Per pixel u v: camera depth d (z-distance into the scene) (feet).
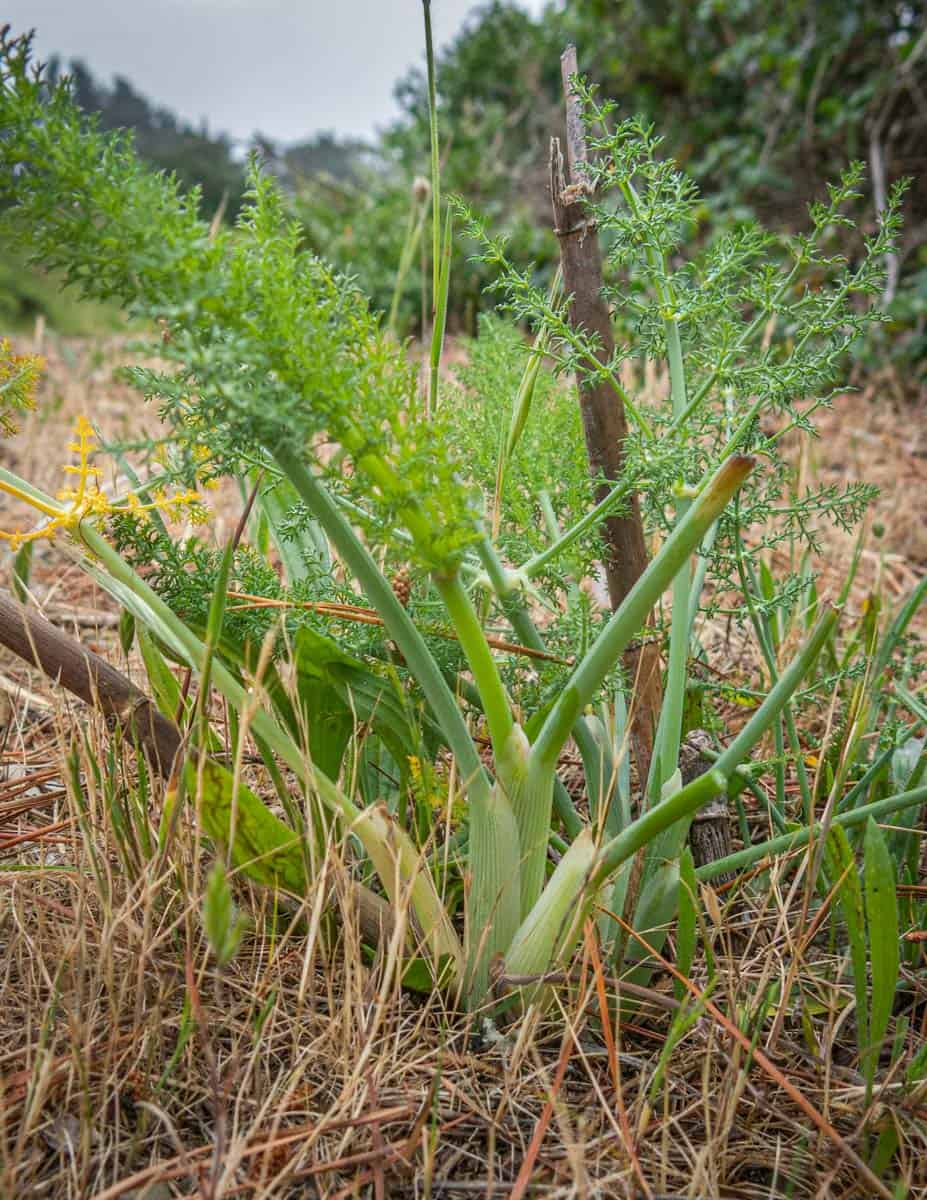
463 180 5.92
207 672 1.01
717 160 5.19
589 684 1.01
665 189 1.14
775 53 5.18
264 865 1.10
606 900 1.17
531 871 1.09
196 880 1.10
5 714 1.48
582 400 1.24
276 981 1.13
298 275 0.88
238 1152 0.89
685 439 1.11
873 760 1.51
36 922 1.22
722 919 1.24
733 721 1.78
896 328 4.18
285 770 1.51
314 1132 0.93
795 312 1.18
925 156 4.91
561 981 1.04
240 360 0.86
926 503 2.96
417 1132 0.94
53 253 0.84
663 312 1.17
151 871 1.08
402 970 1.12
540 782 1.05
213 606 1.01
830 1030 1.06
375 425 0.89
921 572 2.60
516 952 1.07
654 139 1.15
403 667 1.24
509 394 1.52
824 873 1.32
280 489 1.41
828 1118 1.02
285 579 1.97
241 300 0.85
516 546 1.34
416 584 1.32
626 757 1.28
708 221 4.97
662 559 0.97
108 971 1.01
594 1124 1.03
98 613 2.20
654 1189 0.97
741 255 1.15
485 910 1.08
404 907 1.02
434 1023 1.15
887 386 4.08
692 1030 1.14
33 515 2.69
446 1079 1.07
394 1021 1.13
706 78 5.60
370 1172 0.96
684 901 1.04
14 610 1.12
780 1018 1.08
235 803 0.95
